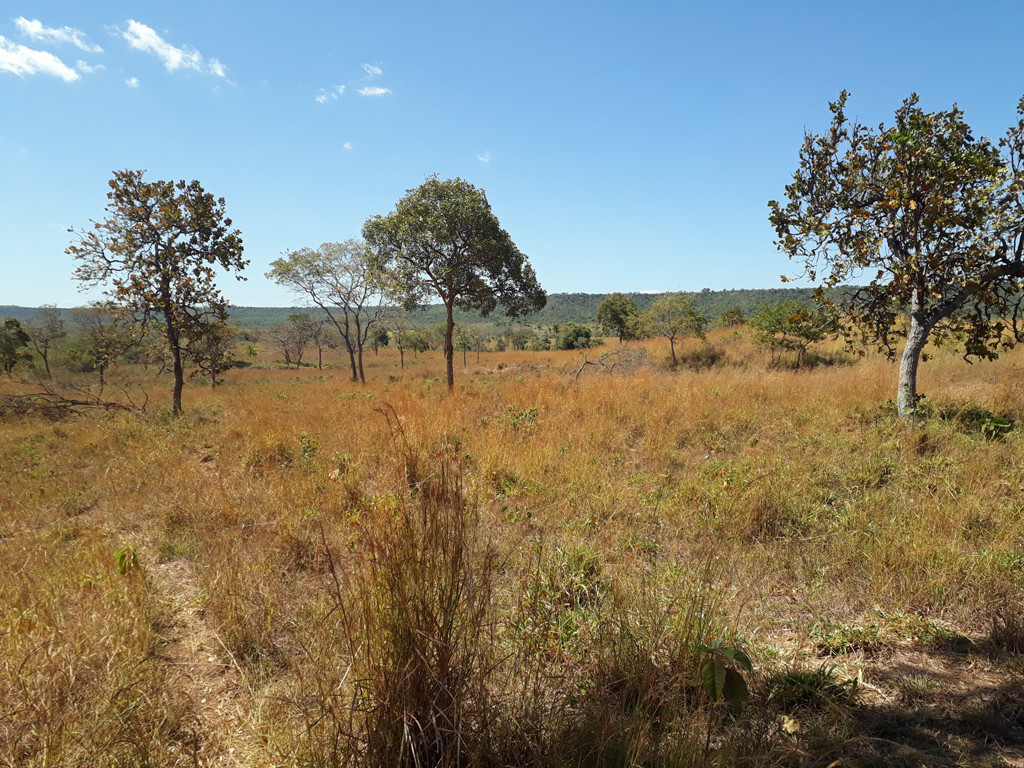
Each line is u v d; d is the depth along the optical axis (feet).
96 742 7.89
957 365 49.34
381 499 14.78
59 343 128.88
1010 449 21.77
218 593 12.55
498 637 10.14
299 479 21.93
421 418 29.50
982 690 9.11
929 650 10.44
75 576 13.66
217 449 31.09
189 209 46.65
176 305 46.32
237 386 92.48
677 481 21.01
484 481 20.12
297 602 12.44
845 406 31.35
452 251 60.49
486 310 68.39
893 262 26.96
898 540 14.10
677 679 8.64
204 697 9.66
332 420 35.50
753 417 30.89
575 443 27.07
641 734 7.14
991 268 26.09
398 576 7.20
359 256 100.78
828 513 17.08
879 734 8.20
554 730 7.59
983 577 12.30
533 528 16.98
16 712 8.02
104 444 32.68
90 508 21.38
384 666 6.97
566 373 78.23
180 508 19.30
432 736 6.83
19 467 27.81
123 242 45.52
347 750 6.82
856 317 29.60
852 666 10.02
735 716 8.57
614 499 18.93
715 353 80.43
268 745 7.89
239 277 49.14
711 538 15.53
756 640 10.83
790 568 13.98
